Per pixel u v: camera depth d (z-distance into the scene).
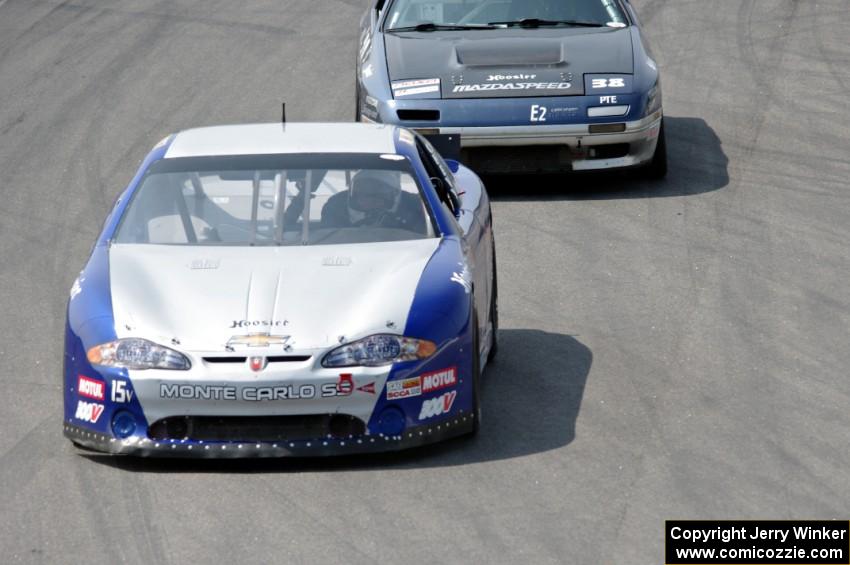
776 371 25.75
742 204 38.03
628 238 35.00
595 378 25.30
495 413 23.38
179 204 24.16
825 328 28.42
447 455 21.38
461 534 18.52
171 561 17.77
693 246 34.31
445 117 37.62
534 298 30.53
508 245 34.50
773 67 53.28
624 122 38.06
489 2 42.03
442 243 23.58
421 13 41.88
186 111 47.12
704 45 56.41
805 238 34.94
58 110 47.38
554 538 18.42
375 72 38.94
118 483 20.30
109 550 18.12
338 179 24.59
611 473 20.70
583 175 41.69
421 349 20.95
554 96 37.81
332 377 20.36
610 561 17.78
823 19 60.19
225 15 60.44
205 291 21.62
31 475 20.66
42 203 38.12
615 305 29.94
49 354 27.09
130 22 59.03
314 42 56.12
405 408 20.78
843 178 40.50
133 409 20.50
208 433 20.47
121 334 20.84
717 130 45.88
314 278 22.02
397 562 17.69
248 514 19.17
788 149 43.56
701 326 28.48
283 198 24.20
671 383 25.02
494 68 38.53
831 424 23.00
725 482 20.45
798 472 20.91
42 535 18.58
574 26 41.31
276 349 20.42
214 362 20.42
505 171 38.41
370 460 21.14
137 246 23.38
